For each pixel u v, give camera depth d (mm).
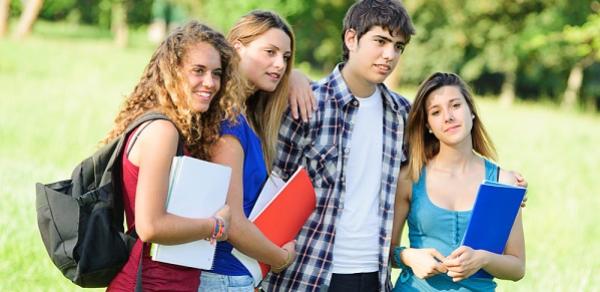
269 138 4742
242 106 4172
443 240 4902
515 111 24953
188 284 3906
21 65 24281
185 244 3824
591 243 9562
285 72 4750
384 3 4844
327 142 4926
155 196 3660
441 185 4949
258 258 4203
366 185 4957
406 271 4977
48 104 17328
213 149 4074
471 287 4809
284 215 4359
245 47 4641
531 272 7840
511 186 4492
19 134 13789
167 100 3854
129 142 3775
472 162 5035
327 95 4988
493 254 4645
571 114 27203
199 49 3854
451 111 4883
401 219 5078
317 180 4906
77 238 3803
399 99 5164
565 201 11781
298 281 4832
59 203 3826
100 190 3818
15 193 8664
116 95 19797
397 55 4887
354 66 4938
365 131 4980
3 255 6852
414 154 5023
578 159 15859
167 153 3701
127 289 3822
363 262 4902
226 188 3900
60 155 12656
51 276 6613
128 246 3855
